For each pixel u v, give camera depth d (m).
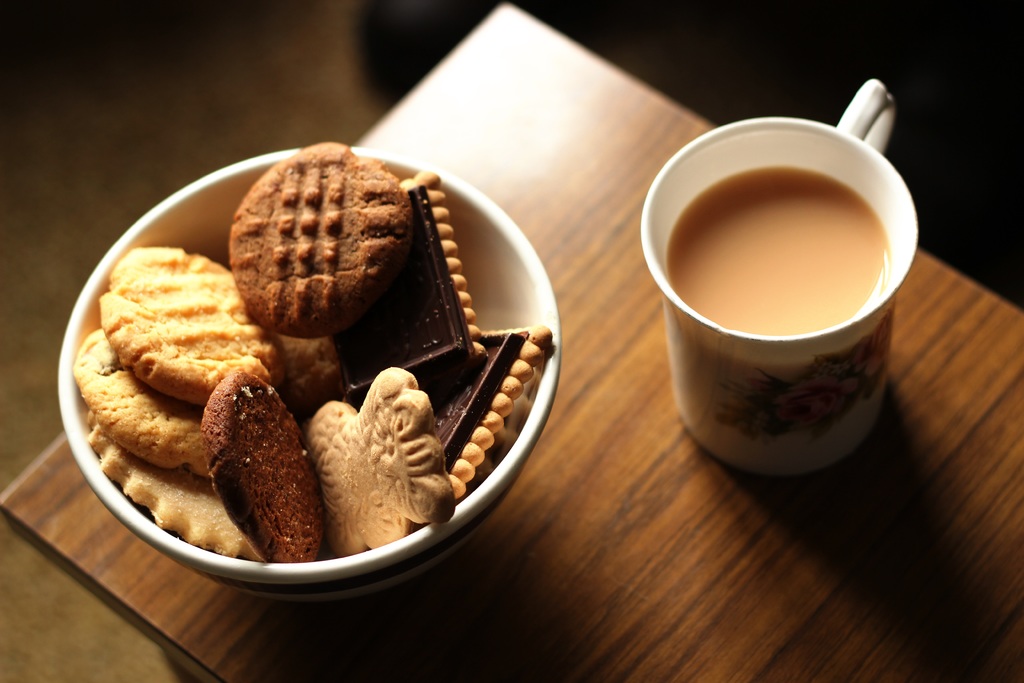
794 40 0.97
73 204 0.98
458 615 0.49
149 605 0.50
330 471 0.45
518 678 0.48
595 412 0.53
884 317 0.45
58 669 0.78
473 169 0.58
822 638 0.48
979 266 0.75
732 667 0.48
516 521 0.51
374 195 0.46
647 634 0.49
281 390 0.48
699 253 0.49
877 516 0.50
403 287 0.46
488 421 0.44
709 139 0.48
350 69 1.03
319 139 1.00
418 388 0.43
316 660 0.49
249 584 0.43
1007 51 0.73
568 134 0.59
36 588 0.82
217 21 1.06
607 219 0.57
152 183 0.99
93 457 0.45
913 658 0.48
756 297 0.48
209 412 0.42
